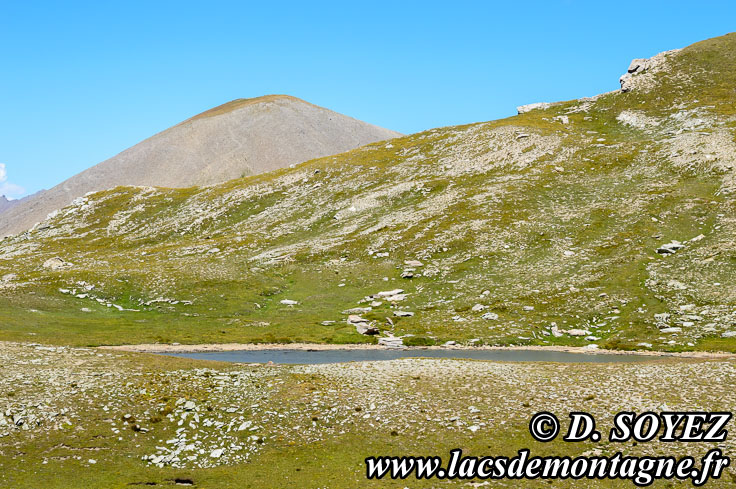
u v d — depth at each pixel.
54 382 38.53
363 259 109.62
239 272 107.88
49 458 30.00
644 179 126.81
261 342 73.06
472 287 92.25
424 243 111.12
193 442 32.78
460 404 37.59
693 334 67.62
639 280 84.62
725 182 114.62
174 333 76.94
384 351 67.94
